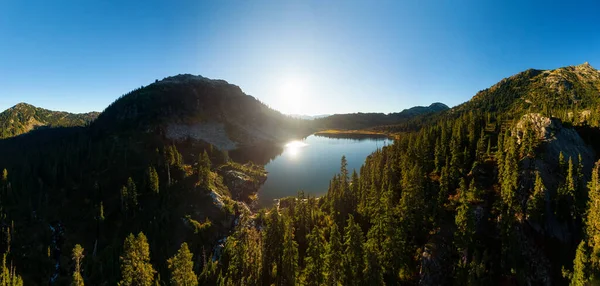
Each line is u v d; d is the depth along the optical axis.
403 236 52.06
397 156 95.69
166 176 111.00
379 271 43.28
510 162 61.66
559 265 50.66
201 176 110.62
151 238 82.62
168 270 71.38
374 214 62.81
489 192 64.19
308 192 135.50
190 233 85.62
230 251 70.25
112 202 97.56
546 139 70.69
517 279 48.69
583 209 53.38
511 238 51.22
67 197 102.44
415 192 59.03
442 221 57.88
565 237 53.28
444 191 63.91
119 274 71.44
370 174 88.94
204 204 98.25
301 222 71.31
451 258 51.47
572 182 56.00
